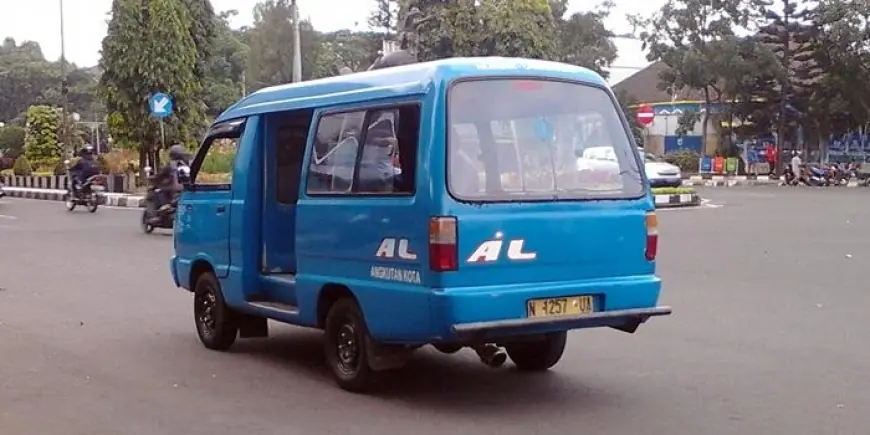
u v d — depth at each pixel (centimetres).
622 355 817
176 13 3128
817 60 4212
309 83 759
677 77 4259
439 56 2823
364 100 679
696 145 4800
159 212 1902
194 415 646
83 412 655
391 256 638
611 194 662
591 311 647
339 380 710
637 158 684
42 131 4459
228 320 859
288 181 827
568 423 614
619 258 659
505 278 616
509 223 615
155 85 3070
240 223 816
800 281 1219
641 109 3809
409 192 625
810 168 3931
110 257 1552
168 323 1001
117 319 1023
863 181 3991
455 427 608
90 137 5528
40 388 725
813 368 759
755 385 707
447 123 613
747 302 1069
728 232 1852
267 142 817
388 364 673
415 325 619
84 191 2566
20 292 1209
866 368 756
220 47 6531
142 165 3206
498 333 606
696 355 812
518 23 2855
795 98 4272
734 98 4288
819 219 2136
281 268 829
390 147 648
